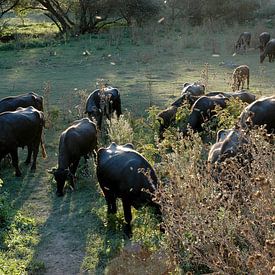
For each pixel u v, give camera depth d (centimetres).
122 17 3650
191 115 1263
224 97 1299
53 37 3322
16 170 1138
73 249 825
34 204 995
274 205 518
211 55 2569
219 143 906
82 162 1171
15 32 3556
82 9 3434
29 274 760
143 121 1392
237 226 568
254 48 2716
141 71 2225
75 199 1008
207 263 534
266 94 1756
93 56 2622
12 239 849
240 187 628
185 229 633
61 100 1747
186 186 641
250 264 451
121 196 838
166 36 3100
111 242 830
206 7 3553
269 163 600
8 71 2348
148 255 748
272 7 3941
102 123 1404
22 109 1198
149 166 843
